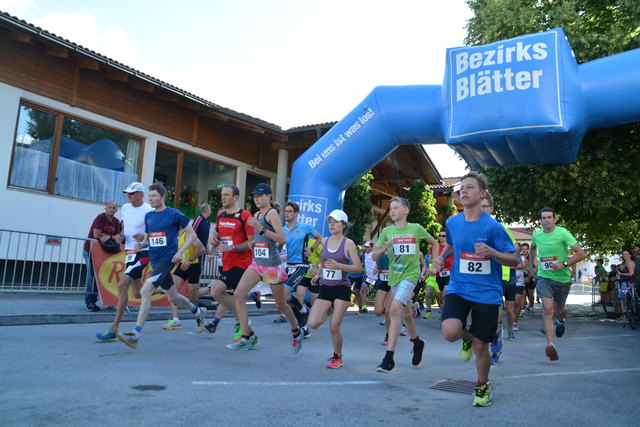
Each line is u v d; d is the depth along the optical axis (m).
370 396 4.13
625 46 12.18
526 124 9.79
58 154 11.89
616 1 13.27
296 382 4.48
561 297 6.77
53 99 11.74
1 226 10.70
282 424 3.23
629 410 3.91
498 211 14.59
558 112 9.62
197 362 5.10
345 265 5.23
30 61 11.30
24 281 9.22
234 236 5.96
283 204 16.80
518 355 6.81
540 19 13.80
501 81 10.07
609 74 9.82
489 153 10.85
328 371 5.12
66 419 3.07
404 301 5.38
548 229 6.78
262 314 10.81
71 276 9.97
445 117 10.93
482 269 3.93
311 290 8.68
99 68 11.98
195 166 15.52
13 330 6.39
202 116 15.45
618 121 10.05
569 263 6.47
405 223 5.79
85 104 12.38
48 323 7.20
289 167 18.56
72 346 5.54
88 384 3.93
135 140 13.75
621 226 17.34
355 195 16.64
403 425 3.35
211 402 3.63
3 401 3.38
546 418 3.63
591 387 4.73
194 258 7.75
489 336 3.88
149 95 13.96
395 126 11.98
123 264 9.03
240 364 5.16
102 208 12.74
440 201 24.80
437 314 13.89
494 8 13.98
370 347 7.14
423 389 4.51
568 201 13.20
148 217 6.06
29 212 11.23
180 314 9.27
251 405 3.62
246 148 17.08
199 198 15.59
